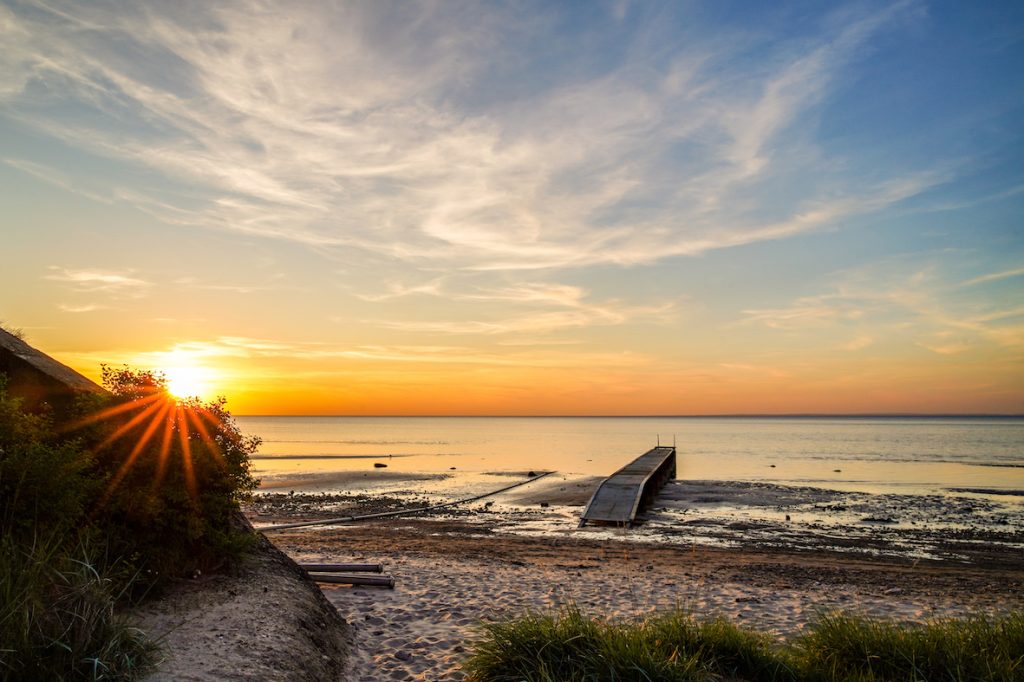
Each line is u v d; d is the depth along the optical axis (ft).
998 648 21.45
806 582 42.73
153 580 21.47
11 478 17.21
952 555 56.18
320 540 56.24
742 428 532.73
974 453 211.20
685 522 75.36
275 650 19.67
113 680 14.60
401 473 141.90
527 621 22.18
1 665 12.91
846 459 185.47
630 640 20.47
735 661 21.08
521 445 278.87
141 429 23.12
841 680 20.48
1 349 25.71
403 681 22.12
